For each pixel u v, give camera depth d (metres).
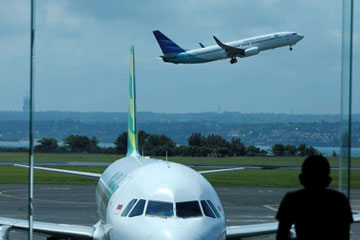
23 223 46.91
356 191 117.75
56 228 46.06
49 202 94.94
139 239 33.91
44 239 60.56
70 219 76.69
